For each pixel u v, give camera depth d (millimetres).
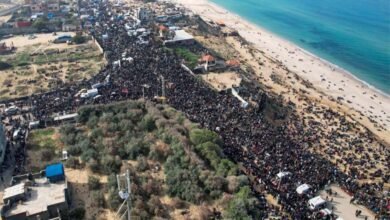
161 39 147500
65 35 151875
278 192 66938
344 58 165125
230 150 77938
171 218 58812
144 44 137875
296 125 95562
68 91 102312
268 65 145375
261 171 72250
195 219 58125
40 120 85562
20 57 130500
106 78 106875
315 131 93312
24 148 76375
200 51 142125
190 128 80938
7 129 83438
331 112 106438
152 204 60344
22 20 166250
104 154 72812
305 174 72750
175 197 63281
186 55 133125
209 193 64438
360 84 138250
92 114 86438
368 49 176625
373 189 71812
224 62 129625
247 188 63844
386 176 76625
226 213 58688
